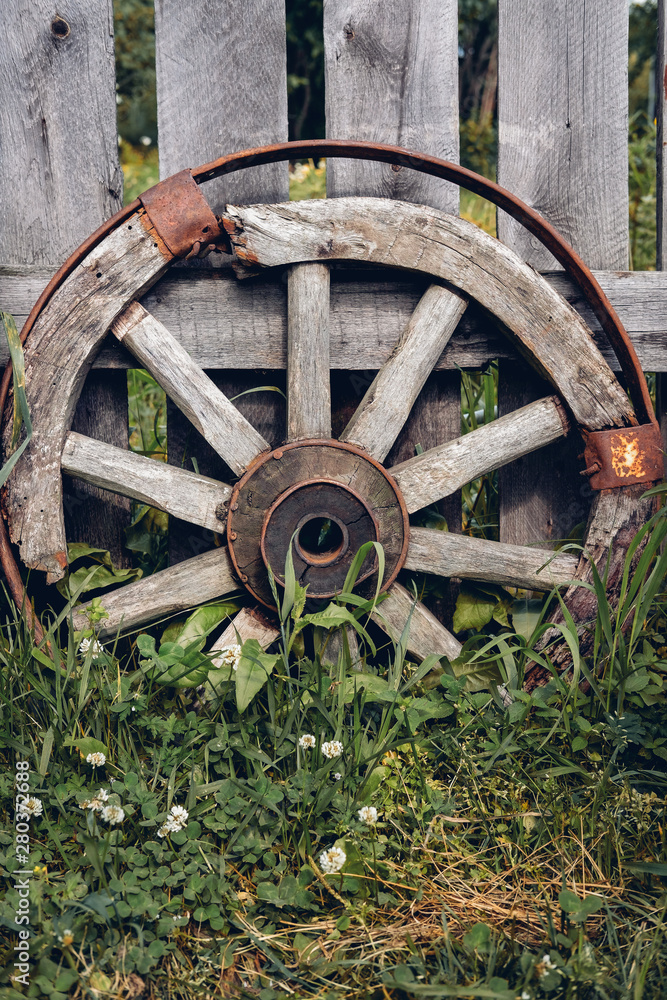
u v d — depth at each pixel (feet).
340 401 7.28
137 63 36.01
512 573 6.79
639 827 5.42
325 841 5.42
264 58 6.67
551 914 5.05
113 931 4.74
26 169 6.70
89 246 6.21
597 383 6.67
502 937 4.82
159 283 6.66
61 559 6.40
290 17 24.23
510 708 6.09
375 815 5.24
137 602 6.47
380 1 6.66
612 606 6.75
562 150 7.02
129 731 5.71
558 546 7.54
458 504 7.40
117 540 7.22
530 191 7.07
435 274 6.53
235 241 6.29
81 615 6.51
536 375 7.22
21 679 5.80
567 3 6.79
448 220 6.46
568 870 5.31
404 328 6.77
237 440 6.47
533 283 6.57
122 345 6.65
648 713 6.10
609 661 6.30
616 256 7.18
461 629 7.03
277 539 6.33
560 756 5.78
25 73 6.57
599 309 6.70
